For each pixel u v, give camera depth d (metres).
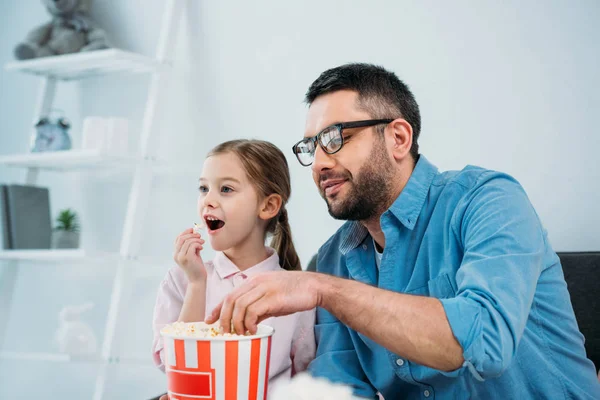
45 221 2.44
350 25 1.97
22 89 2.63
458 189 1.14
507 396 1.03
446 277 1.08
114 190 2.37
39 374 2.50
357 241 1.26
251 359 0.80
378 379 1.18
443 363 0.85
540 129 1.67
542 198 1.67
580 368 1.09
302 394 1.12
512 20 1.72
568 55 1.64
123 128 2.23
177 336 0.79
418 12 1.86
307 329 1.32
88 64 2.26
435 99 1.83
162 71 2.21
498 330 0.84
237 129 2.15
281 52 2.09
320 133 1.13
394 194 1.18
